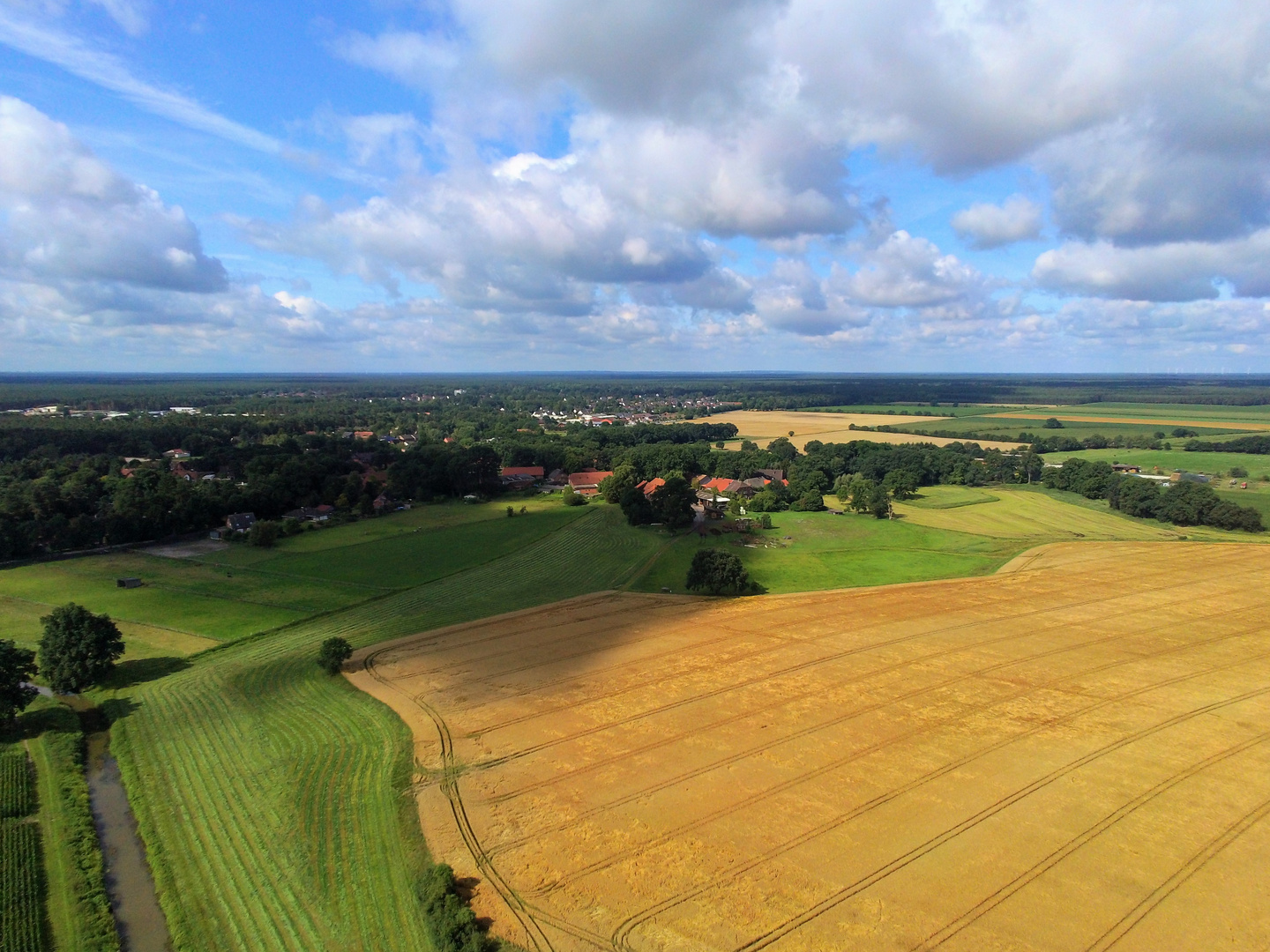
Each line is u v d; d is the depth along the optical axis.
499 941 30.48
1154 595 80.19
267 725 51.72
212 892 34.84
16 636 71.94
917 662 60.47
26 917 33.31
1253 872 33.97
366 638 69.88
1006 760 44.16
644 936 30.52
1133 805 39.38
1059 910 31.53
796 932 30.48
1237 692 54.09
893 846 35.97
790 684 56.09
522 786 42.12
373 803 41.22
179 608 80.31
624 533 116.50
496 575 93.31
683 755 45.25
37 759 47.72
